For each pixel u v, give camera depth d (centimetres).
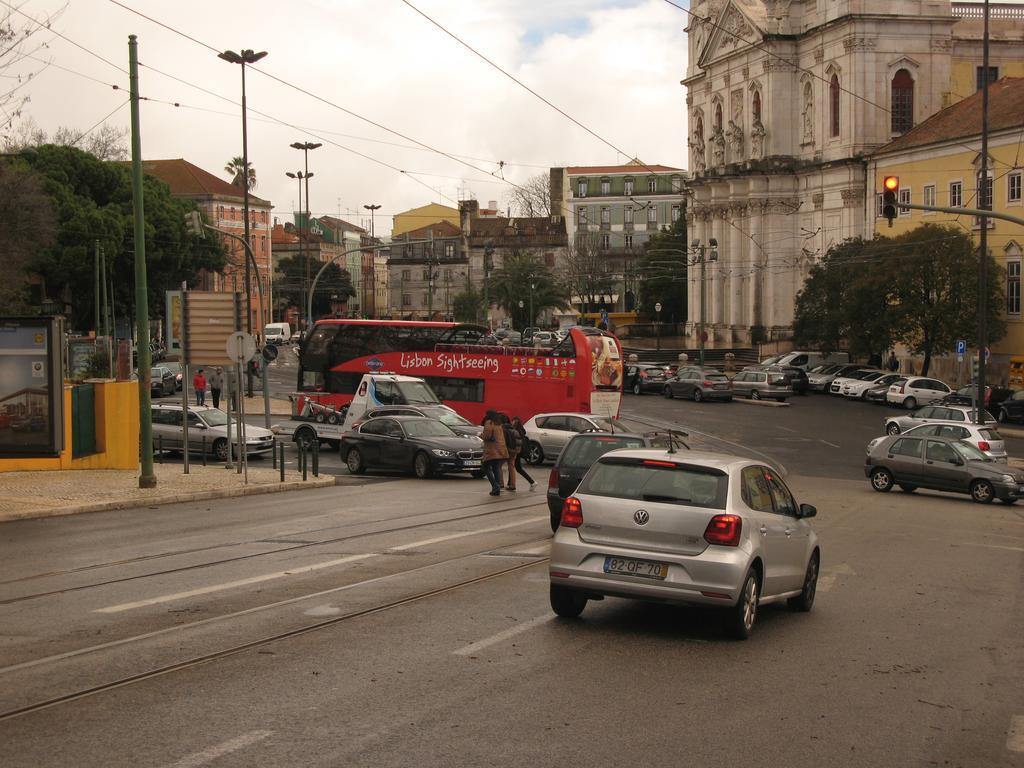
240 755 681
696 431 4731
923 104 8119
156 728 734
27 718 757
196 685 846
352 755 685
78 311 7444
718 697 850
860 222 8125
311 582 1323
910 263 6128
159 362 7569
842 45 8188
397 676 880
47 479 2680
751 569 1060
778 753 719
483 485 2839
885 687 904
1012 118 6256
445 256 14250
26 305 5622
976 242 6531
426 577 1364
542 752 700
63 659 926
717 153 9538
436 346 4412
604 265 12125
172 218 7656
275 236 14012
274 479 2794
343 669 900
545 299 11188
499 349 4341
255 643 991
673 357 9056
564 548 1084
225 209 11025
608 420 3522
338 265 14138
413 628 1064
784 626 1150
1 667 898
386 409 3481
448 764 673
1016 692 903
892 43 8088
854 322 6412
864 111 8088
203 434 3500
